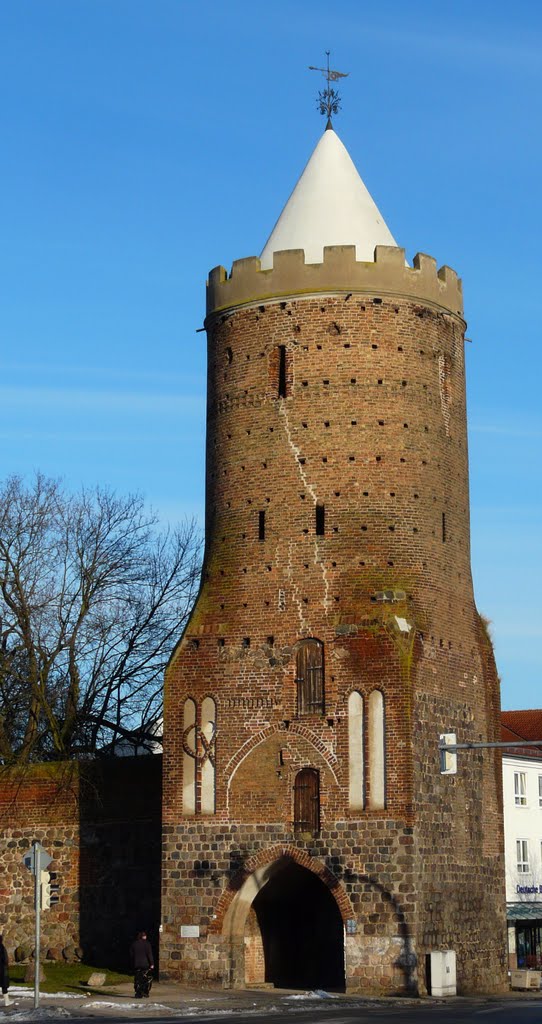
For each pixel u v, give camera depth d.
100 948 57.34
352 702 51.62
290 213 58.03
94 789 58.53
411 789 50.34
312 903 56.72
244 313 56.41
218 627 54.22
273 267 55.88
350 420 54.22
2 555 67.56
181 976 52.19
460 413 57.88
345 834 50.75
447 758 43.25
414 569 53.56
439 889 51.47
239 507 55.16
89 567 70.56
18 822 59.47
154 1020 38.19
